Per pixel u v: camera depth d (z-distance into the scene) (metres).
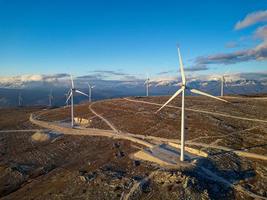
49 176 102.44
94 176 87.69
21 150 134.88
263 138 111.56
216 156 94.44
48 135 145.88
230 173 84.75
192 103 176.25
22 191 93.38
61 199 79.12
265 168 86.88
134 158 99.12
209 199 69.88
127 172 88.56
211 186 76.12
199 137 115.00
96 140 131.62
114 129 144.25
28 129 168.38
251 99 179.75
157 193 74.00
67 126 161.12
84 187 82.44
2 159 125.94
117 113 175.12
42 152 128.25
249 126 126.31
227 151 99.25
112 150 114.56
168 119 144.38
